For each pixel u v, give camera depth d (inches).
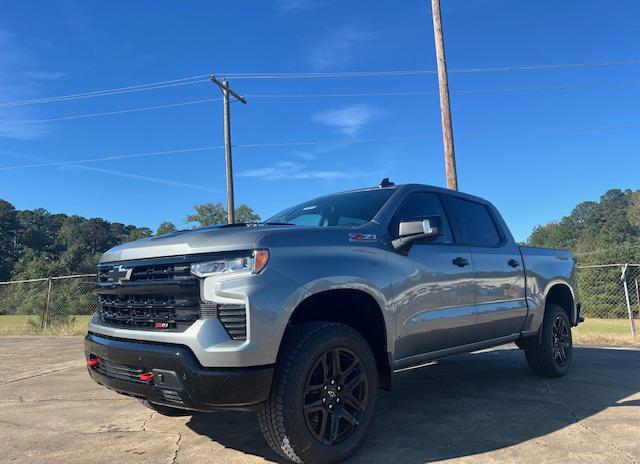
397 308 156.6
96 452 154.2
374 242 156.4
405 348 161.5
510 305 208.7
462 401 201.0
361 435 141.4
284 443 127.4
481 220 214.8
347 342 139.3
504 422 172.7
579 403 196.1
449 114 480.1
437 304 172.6
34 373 293.3
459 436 158.7
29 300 583.2
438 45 491.5
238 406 122.3
